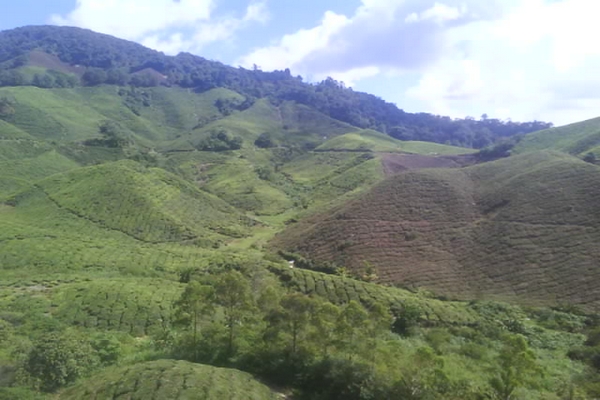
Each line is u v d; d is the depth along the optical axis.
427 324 46.97
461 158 182.38
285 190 165.00
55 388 25.80
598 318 50.25
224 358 27.77
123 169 118.50
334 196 146.38
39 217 96.38
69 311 47.78
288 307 27.23
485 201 90.75
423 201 96.38
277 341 27.38
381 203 99.25
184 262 77.75
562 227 71.94
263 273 65.69
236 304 28.94
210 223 111.69
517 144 177.38
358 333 26.28
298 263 83.62
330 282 61.53
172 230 98.81
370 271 74.69
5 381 25.69
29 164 133.88
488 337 42.41
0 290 54.91
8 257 70.50
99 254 77.06
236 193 155.00
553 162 96.69
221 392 21.94
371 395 23.19
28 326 42.47
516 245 71.62
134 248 83.75
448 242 79.38
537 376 27.75
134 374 23.53
